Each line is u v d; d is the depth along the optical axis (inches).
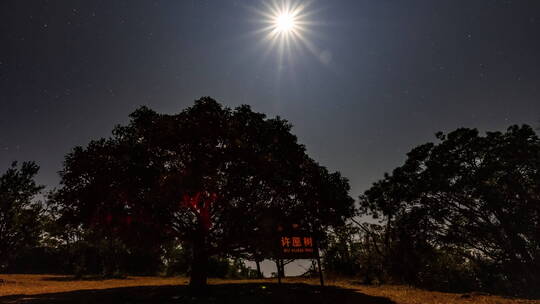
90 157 607.5
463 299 526.3
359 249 1245.7
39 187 1108.5
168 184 577.0
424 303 484.4
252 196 687.1
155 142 632.4
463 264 1211.2
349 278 1002.1
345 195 738.2
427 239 1234.0
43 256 1547.7
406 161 1352.1
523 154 1068.5
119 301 515.2
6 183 1042.1
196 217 713.0
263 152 655.1
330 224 728.3
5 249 1048.2
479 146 1155.3
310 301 509.7
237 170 618.8
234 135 641.0
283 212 678.5
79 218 621.0
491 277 1078.4
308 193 703.1
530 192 1091.3
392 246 1234.0
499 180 1127.6
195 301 512.4
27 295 590.6
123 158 593.0
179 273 1362.0
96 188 581.9
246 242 681.6
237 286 735.1
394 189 1314.0
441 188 1195.3
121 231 649.6
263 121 701.9
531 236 1066.1
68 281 964.6
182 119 652.1
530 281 1031.6
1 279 913.5
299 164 716.7
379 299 521.7
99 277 1163.3
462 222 1248.2
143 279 1101.7
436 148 1275.8
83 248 1450.5
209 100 674.2
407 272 1093.1
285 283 808.3
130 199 607.5
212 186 611.8
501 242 1104.2
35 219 1090.1
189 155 647.1
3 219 1043.3
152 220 647.8
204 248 697.0
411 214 1279.5
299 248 610.5
